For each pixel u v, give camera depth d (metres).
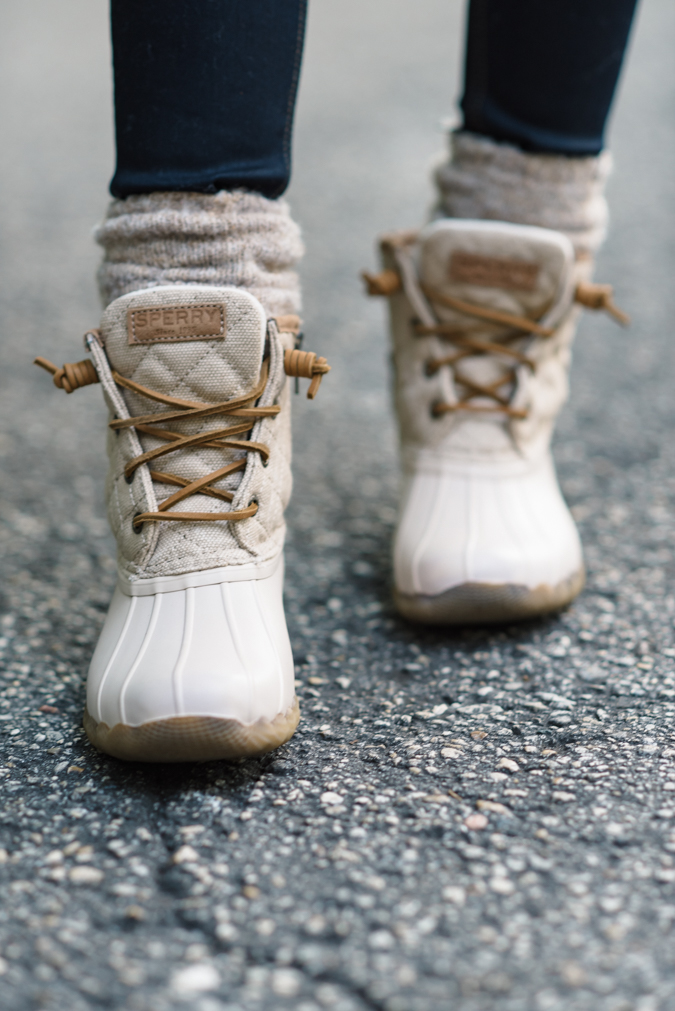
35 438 1.58
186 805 1.00
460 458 1.19
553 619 1.20
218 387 1.05
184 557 1.04
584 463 1.49
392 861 0.96
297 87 1.08
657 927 0.92
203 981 0.90
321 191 2.87
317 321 2.11
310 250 2.48
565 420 1.65
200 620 1.03
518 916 0.93
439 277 1.19
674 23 4.46
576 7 1.13
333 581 1.27
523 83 1.15
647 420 1.63
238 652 1.02
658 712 1.08
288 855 0.97
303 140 3.32
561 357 1.23
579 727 1.07
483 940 0.92
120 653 1.04
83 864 0.96
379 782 1.02
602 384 1.79
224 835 0.98
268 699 1.02
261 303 1.06
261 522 1.06
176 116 1.04
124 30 1.03
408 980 0.90
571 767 1.03
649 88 3.68
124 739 1.01
